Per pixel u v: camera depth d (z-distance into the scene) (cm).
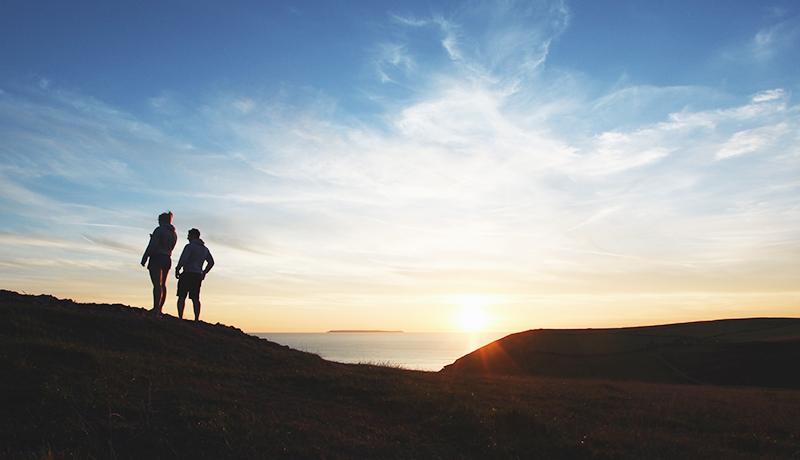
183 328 1095
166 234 1111
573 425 741
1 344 732
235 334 1203
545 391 1120
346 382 865
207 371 811
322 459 525
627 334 7744
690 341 6531
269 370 952
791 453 716
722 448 698
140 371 735
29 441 479
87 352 761
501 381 1322
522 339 7950
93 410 565
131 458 480
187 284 1168
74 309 1076
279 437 566
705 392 1557
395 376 1041
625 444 672
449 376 1292
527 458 591
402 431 650
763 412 1045
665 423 847
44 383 609
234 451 517
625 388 1433
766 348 5309
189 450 510
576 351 6719
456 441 637
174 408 605
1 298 1117
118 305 1214
